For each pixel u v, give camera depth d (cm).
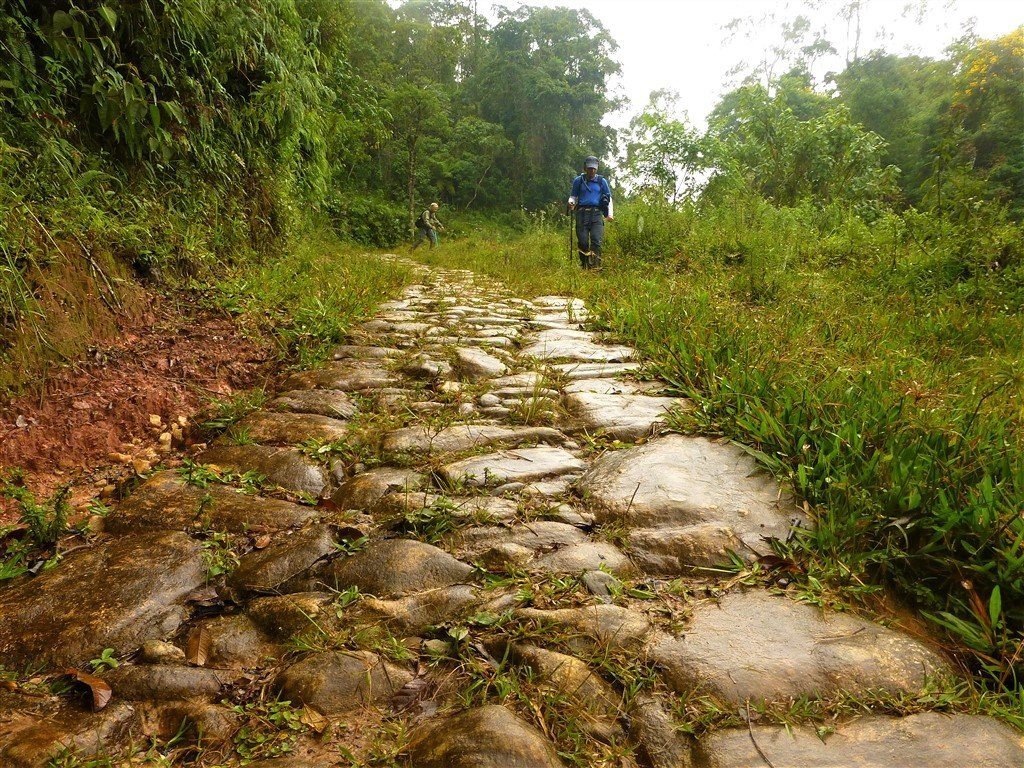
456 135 4475
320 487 272
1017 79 1526
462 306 618
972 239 667
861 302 589
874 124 3628
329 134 1161
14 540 228
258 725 152
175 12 521
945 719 154
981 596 195
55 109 435
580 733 149
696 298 531
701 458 279
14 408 291
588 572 207
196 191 582
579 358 440
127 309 410
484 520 237
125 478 277
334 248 1030
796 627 184
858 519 222
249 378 402
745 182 1356
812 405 290
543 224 1567
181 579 205
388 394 368
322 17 1109
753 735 149
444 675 169
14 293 318
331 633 181
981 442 249
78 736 146
